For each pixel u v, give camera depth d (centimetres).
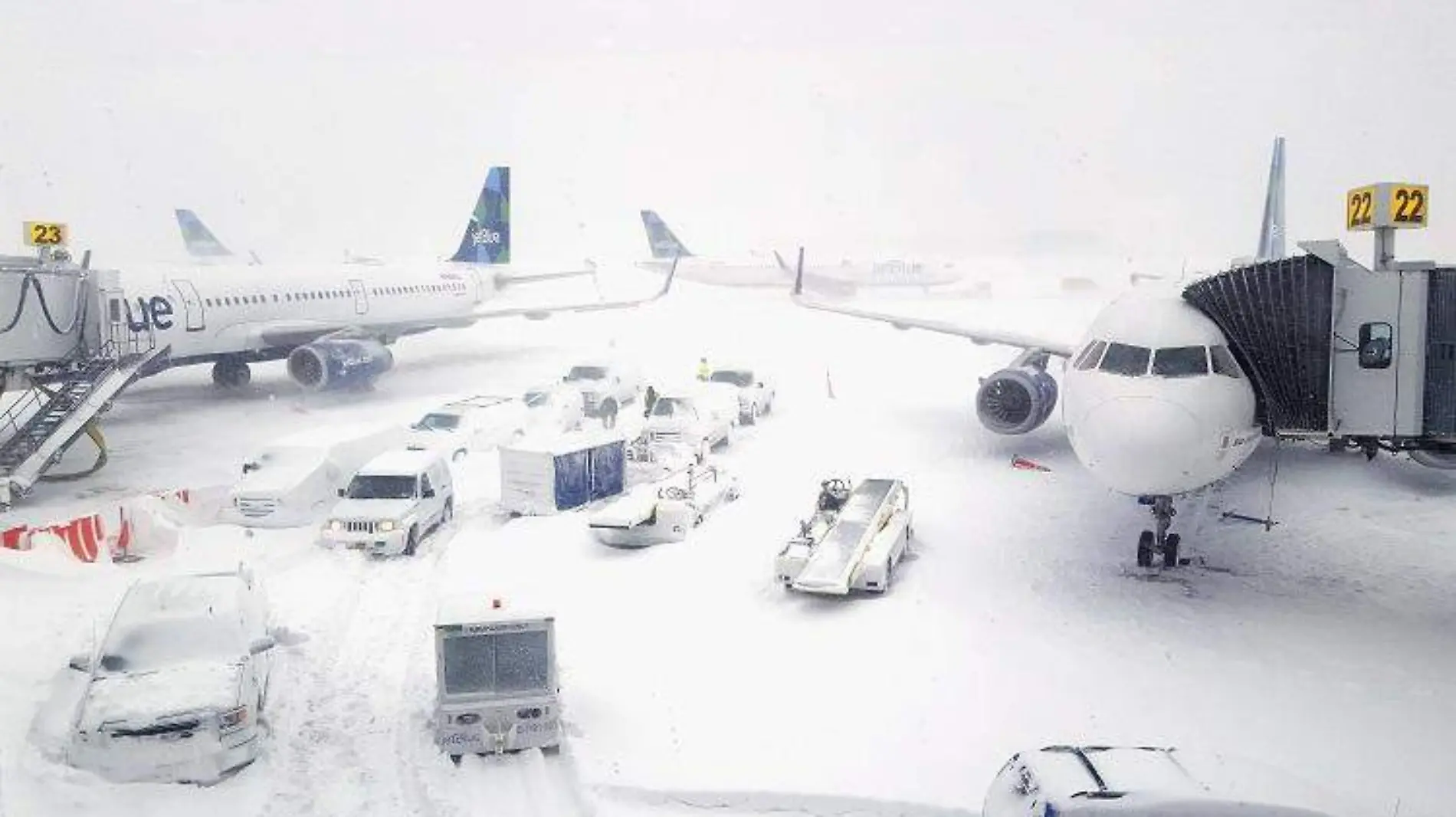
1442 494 2078
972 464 2467
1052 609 1508
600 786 1041
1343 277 1520
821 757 1094
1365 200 1595
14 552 1756
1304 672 1283
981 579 1645
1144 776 861
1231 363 1487
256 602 1385
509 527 2038
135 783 1066
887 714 1191
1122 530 1905
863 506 1764
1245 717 1166
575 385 3347
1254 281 1555
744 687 1279
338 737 1182
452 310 4700
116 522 1912
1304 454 2406
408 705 1266
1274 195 3106
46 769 1083
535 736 1129
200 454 2745
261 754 1140
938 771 1057
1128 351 1495
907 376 4106
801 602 1565
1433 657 1327
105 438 2970
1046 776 877
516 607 1209
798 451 2677
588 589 1658
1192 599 1548
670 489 2016
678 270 9269
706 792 1023
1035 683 1262
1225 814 813
